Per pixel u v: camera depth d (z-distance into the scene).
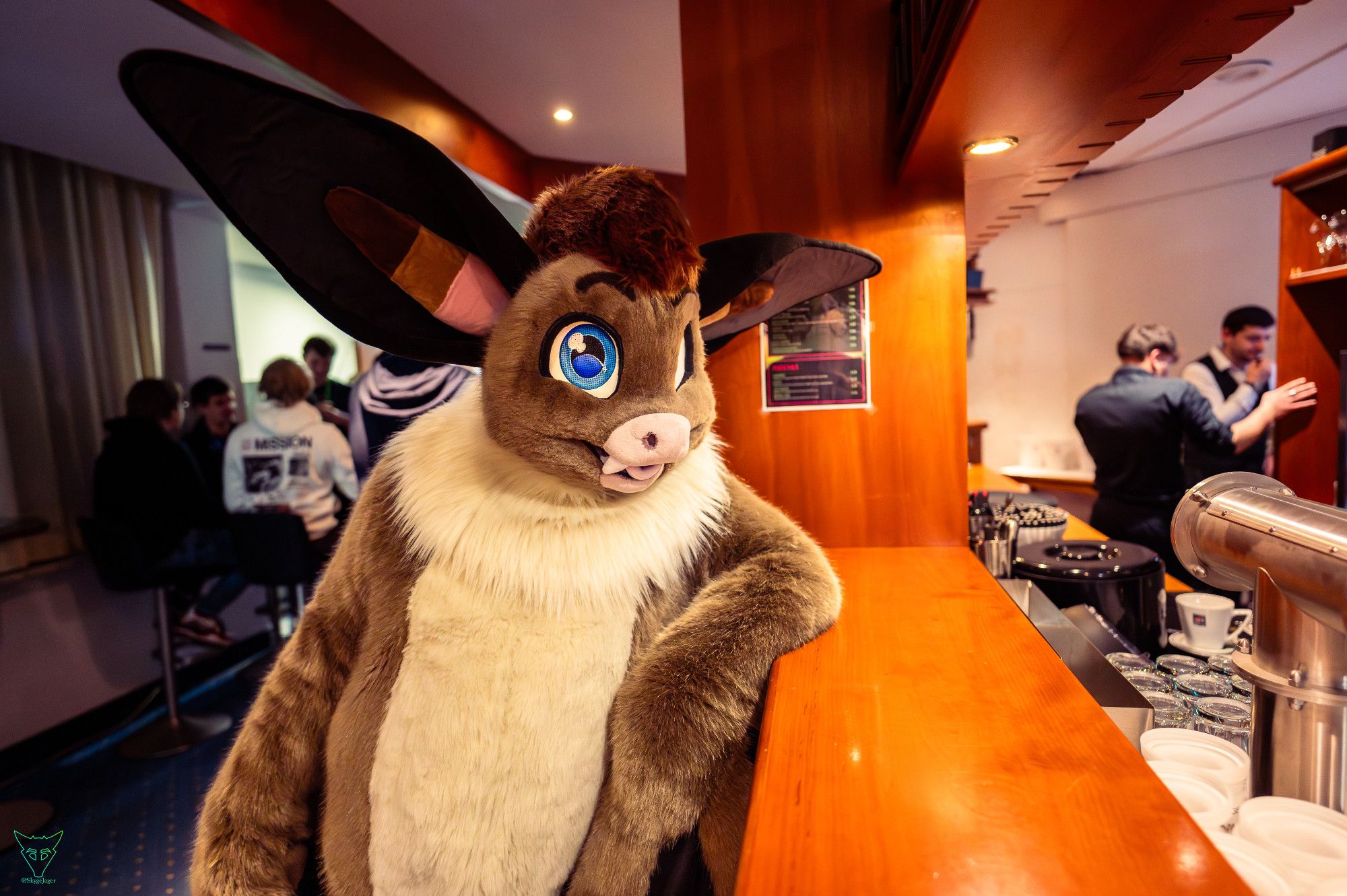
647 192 0.82
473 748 0.84
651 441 0.79
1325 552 0.57
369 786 0.88
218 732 2.96
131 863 2.13
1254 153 4.12
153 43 2.04
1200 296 4.50
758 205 1.41
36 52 2.11
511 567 0.85
